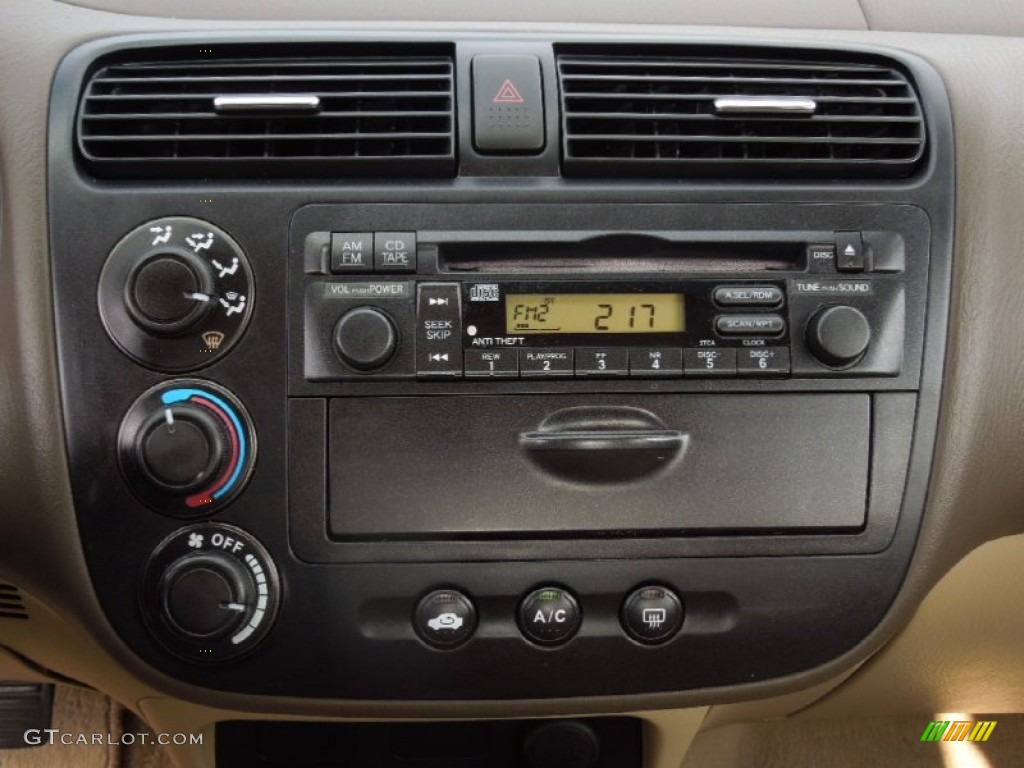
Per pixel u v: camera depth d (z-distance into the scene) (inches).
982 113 37.1
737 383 34.7
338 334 33.3
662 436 34.4
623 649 34.9
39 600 35.4
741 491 34.8
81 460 33.4
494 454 34.2
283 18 39.4
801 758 64.5
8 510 33.6
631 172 35.2
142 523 33.5
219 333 33.5
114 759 62.6
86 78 35.4
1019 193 36.4
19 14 37.1
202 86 35.5
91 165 34.1
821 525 35.2
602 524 34.6
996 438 35.7
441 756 46.1
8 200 33.8
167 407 33.1
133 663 34.5
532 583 34.5
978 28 42.2
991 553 39.1
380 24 39.1
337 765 45.8
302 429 33.8
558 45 36.9
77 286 33.4
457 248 34.3
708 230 35.0
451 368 33.8
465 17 40.3
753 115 35.7
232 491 33.5
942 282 35.6
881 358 35.1
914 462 35.4
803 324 34.9
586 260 34.7
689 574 34.9
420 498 34.1
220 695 34.9
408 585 34.3
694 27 40.7
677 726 42.5
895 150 36.3
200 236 33.7
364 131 34.9
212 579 33.2
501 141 34.8
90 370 33.3
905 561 35.7
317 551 33.9
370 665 34.5
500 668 34.8
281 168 34.3
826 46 38.1
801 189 35.6
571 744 43.6
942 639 42.6
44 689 53.8
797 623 35.5
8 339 33.2
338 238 33.9
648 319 34.5
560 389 34.3
